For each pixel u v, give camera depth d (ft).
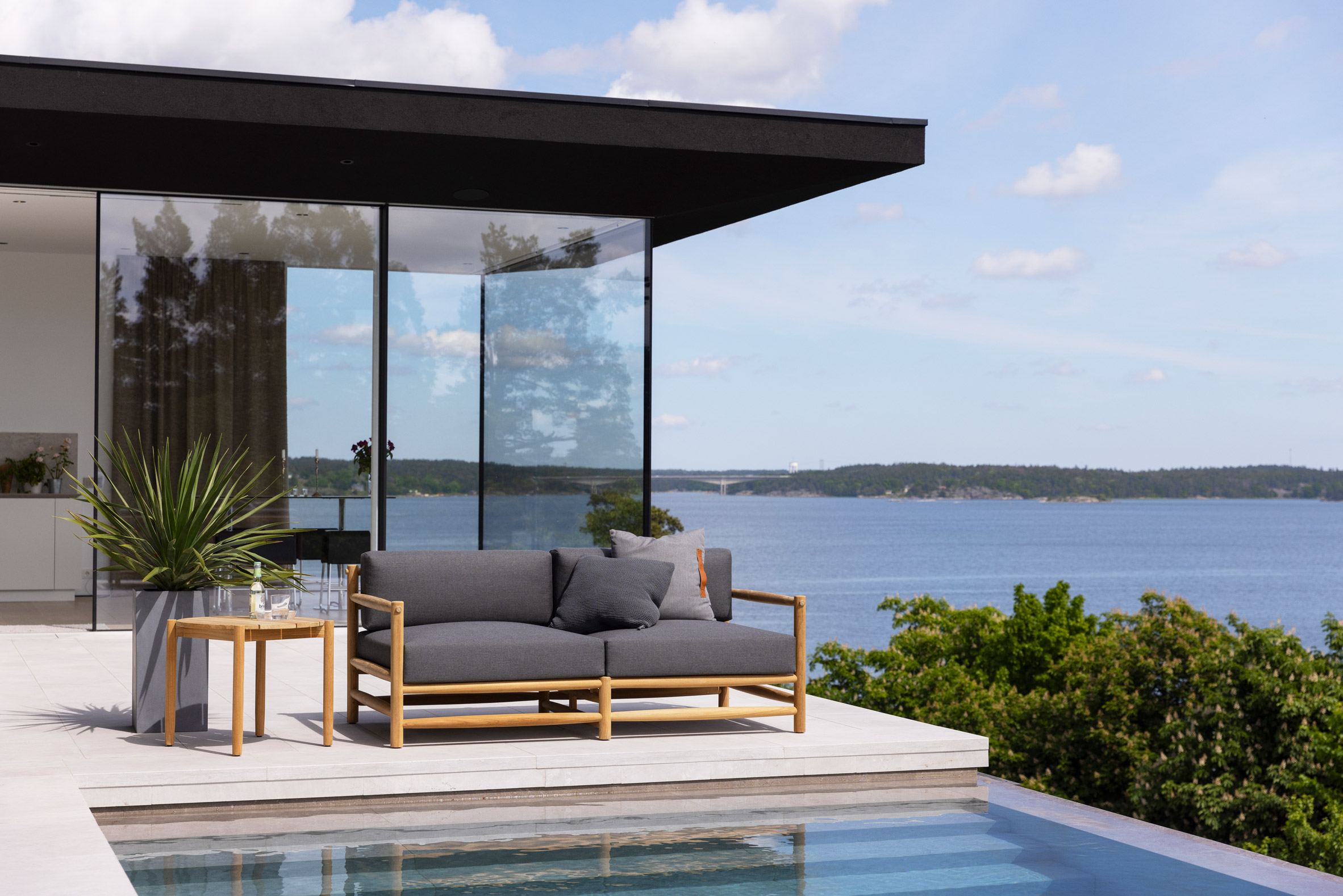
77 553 32.96
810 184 26.45
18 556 32.40
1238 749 28.12
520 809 13.25
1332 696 27.78
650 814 13.12
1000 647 43.62
